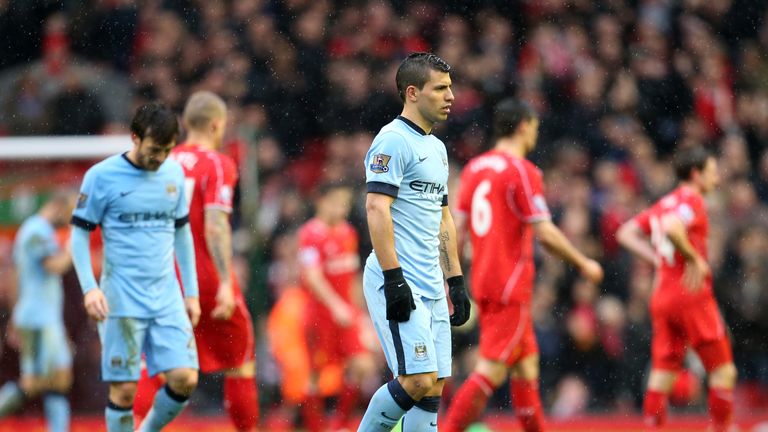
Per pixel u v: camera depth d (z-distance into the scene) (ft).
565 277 132.26
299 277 131.85
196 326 79.51
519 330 81.76
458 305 64.69
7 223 118.11
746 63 185.16
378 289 61.00
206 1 178.29
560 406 123.34
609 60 177.78
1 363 118.32
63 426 103.81
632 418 122.11
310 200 142.72
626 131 165.89
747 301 133.18
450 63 170.91
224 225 77.56
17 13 176.14
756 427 116.06
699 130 173.06
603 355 128.36
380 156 59.67
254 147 123.34
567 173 156.46
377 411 60.49
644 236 99.09
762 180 166.40
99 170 69.77
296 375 114.21
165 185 71.15
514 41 179.83
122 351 69.72
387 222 59.00
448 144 163.84
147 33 176.76
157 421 72.08
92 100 170.30
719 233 138.00
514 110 84.69
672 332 96.02
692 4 187.11
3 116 167.63
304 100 169.17
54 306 104.22
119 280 70.13
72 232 69.41
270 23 175.32
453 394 118.83
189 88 172.55
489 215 82.53
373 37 174.50
